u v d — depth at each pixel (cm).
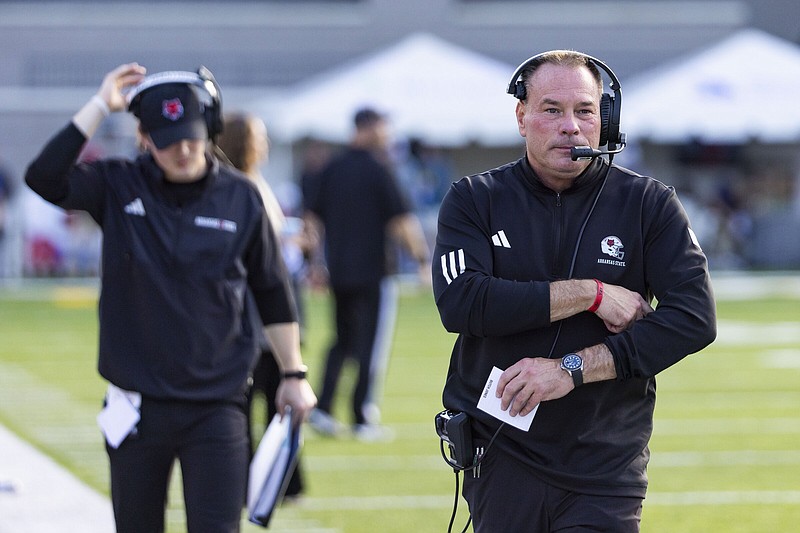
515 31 10938
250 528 2558
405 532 2523
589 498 1431
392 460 3272
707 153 10006
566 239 1455
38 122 10256
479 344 1475
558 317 1411
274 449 1870
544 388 1402
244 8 10750
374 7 10831
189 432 1714
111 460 1730
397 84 8038
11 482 2778
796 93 8162
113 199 1744
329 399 3594
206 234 1742
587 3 10956
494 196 1471
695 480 3031
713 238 9788
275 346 1881
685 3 10950
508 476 1453
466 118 7950
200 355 1717
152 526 1734
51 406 4100
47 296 8156
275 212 2566
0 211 8806
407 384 4659
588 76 1445
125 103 1770
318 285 3869
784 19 11000
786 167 10044
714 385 4628
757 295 8125
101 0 10631
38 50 10581
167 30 10719
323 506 2758
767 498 2831
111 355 1719
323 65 10825
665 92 8162
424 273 3591
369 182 3512
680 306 1416
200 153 1741
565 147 1427
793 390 4503
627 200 1459
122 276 1725
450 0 10881
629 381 1449
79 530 2427
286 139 8394
